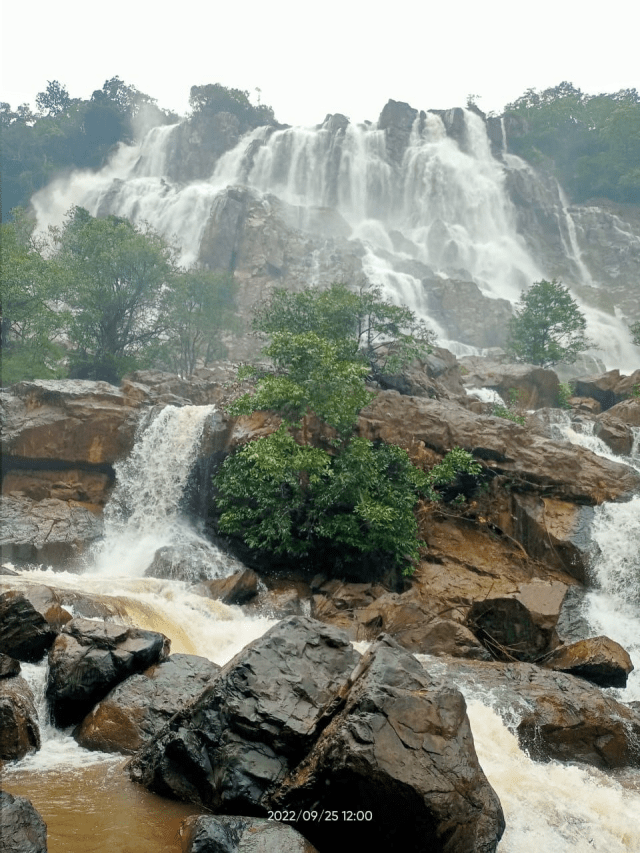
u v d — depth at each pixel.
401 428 25.28
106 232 42.59
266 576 23.25
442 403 27.03
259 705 10.34
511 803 10.79
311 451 22.55
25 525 23.55
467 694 13.90
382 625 19.06
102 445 26.61
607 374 40.69
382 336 34.31
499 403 33.69
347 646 11.68
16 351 35.06
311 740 10.02
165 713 11.94
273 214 73.50
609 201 101.19
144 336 45.06
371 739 9.21
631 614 21.28
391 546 22.03
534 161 101.88
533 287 50.19
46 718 12.20
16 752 10.98
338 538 22.00
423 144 96.31
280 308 31.09
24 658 13.20
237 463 23.97
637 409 32.56
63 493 26.05
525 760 12.41
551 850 9.80
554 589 19.94
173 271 45.47
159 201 81.56
